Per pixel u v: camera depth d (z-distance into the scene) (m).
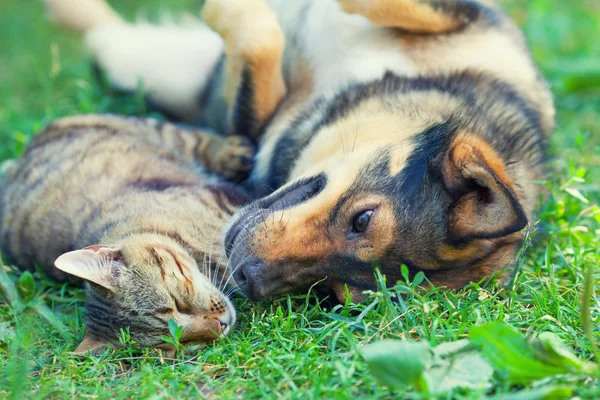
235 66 4.77
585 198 4.38
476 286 3.69
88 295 4.00
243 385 3.21
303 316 3.66
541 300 3.67
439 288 3.65
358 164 3.80
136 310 3.88
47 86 5.95
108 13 6.53
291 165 4.38
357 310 3.69
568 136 5.65
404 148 3.79
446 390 2.91
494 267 3.82
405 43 4.55
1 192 5.19
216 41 5.62
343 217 3.69
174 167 4.98
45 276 4.64
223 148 4.96
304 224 3.70
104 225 4.50
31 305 4.08
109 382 3.40
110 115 5.45
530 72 4.68
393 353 2.92
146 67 5.97
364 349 3.10
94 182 4.77
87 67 6.63
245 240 3.75
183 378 3.32
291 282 3.72
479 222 3.57
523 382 2.94
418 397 2.86
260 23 4.67
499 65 4.50
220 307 3.93
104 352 3.61
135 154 4.95
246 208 4.04
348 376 3.06
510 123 4.21
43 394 3.19
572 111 6.21
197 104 5.75
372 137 3.95
